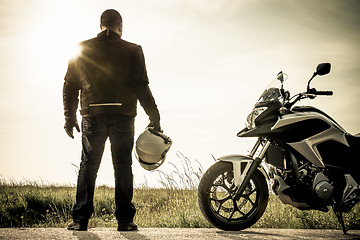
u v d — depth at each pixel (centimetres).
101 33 368
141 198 720
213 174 356
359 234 368
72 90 374
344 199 367
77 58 366
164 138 374
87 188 357
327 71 354
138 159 378
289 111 367
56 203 644
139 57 366
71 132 378
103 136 362
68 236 310
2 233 319
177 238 313
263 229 385
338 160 371
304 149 361
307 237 337
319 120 367
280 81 371
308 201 362
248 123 366
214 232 353
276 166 368
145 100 368
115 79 359
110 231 348
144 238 309
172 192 686
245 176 355
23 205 635
